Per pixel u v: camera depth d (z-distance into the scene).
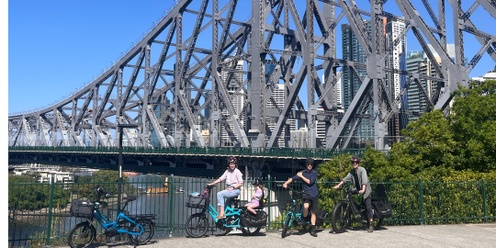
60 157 99.00
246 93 59.41
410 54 82.38
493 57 38.59
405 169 21.33
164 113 83.56
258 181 13.53
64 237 12.39
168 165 69.62
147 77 79.25
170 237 12.99
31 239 12.91
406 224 15.70
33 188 14.67
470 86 25.25
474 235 13.49
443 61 38.72
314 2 52.16
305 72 45.59
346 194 13.98
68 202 14.60
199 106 76.56
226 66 63.56
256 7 50.47
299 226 13.75
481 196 16.59
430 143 22.44
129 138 85.88
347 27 83.50
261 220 12.92
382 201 14.30
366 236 13.09
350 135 42.88
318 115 46.91
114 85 96.12
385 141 36.00
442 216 16.11
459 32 38.06
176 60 70.12
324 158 36.06
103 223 11.62
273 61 55.72
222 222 12.84
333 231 13.73
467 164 21.20
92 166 89.19
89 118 112.44
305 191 12.85
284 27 53.22
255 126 48.81
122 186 15.80
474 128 21.53
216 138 56.84
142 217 12.00
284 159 41.56
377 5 38.16
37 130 123.19
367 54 38.22
